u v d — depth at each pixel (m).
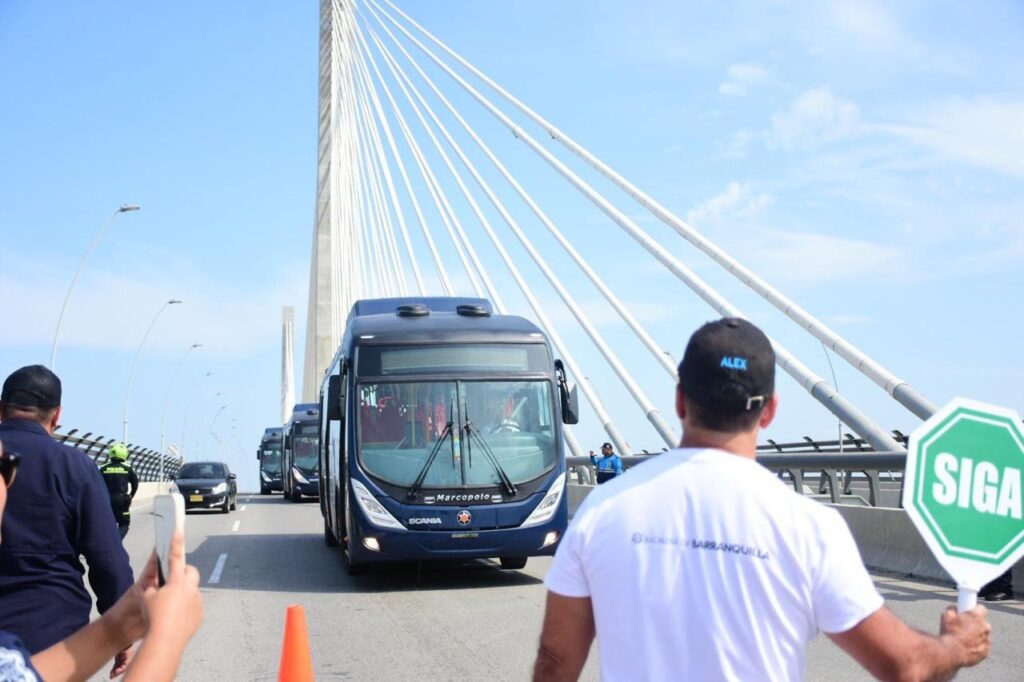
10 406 4.45
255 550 17.77
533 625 9.75
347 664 8.15
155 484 50.44
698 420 2.54
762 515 2.36
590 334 28.34
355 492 12.15
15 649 1.93
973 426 2.35
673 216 26.72
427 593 12.14
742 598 2.32
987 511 2.35
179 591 1.99
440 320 13.34
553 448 12.54
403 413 12.39
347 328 14.98
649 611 2.35
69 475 4.34
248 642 9.29
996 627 8.98
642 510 2.41
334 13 56.03
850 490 23.61
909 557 12.31
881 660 2.31
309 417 39.56
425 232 38.97
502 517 12.14
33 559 4.25
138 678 1.86
